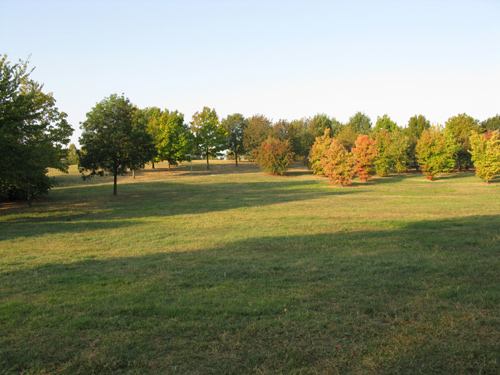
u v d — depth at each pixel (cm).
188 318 507
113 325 489
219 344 425
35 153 1897
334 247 1056
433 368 361
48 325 493
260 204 2636
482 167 4272
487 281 641
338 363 376
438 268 749
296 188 4056
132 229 1597
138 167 3319
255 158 6316
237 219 1878
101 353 407
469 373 350
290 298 586
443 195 3145
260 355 396
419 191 3562
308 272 764
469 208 2164
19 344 437
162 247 1162
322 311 523
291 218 1875
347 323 473
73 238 1370
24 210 2433
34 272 836
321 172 5878
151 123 5809
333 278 705
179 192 3647
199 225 1684
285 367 372
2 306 575
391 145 6156
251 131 7262
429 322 465
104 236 1415
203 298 601
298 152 6850
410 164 8106
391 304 537
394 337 428
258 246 1120
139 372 368
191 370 371
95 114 3092
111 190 3809
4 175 1822
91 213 2273
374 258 880
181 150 5994
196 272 791
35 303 589
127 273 802
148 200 2986
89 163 3033
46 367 384
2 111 1848
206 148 6956
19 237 1401
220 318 501
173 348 420
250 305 553
